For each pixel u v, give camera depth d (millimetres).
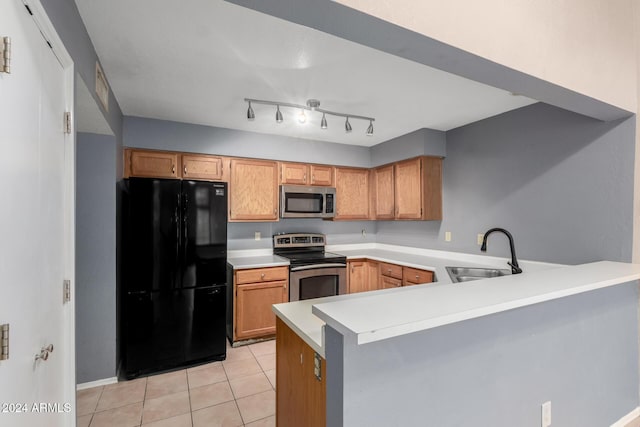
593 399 1666
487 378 1235
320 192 3803
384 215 3939
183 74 2072
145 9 1422
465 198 3168
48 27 1045
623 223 1998
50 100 1100
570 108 1819
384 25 1028
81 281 2332
